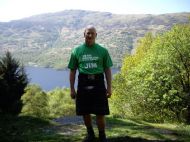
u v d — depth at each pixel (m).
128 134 10.11
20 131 11.14
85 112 7.11
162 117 37.56
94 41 7.10
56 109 73.25
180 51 36.38
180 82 36.94
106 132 10.60
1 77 18.56
